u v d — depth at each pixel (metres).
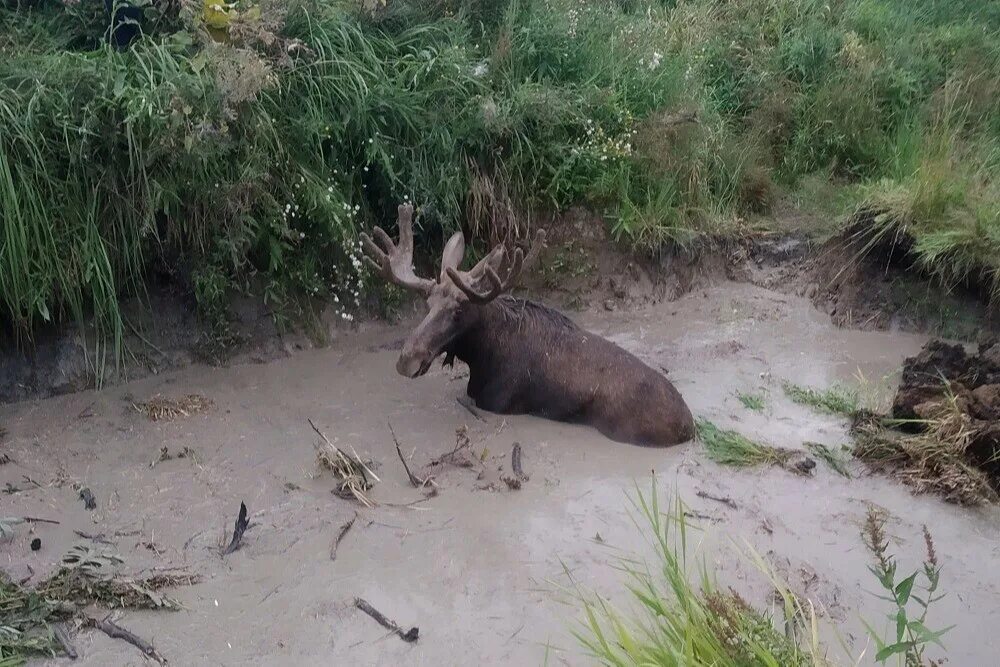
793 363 6.74
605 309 7.66
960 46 10.37
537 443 5.42
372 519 4.59
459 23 7.70
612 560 4.28
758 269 8.20
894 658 3.75
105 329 6.12
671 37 9.49
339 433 5.48
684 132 8.25
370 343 6.89
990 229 7.18
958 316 7.33
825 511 4.81
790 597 3.71
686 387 6.25
